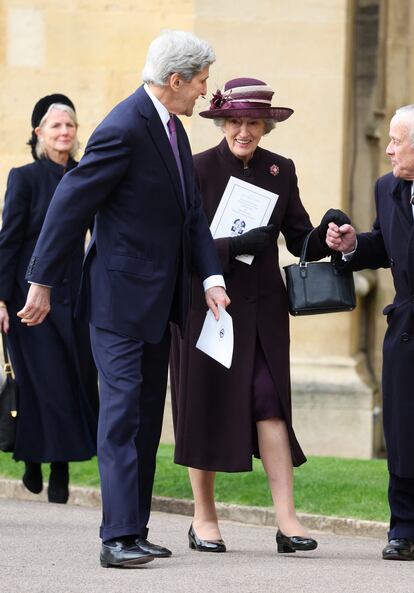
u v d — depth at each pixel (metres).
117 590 18.06
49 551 22.05
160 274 20.52
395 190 22.47
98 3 40.31
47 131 29.16
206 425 22.52
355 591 18.42
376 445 38.66
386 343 22.64
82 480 31.27
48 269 20.19
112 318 20.31
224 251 22.41
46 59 40.62
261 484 29.69
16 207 28.86
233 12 38.88
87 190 20.08
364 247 22.81
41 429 29.17
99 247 20.55
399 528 22.45
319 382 38.16
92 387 29.64
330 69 38.62
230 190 22.73
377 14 40.72
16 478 32.03
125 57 40.31
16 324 29.17
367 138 40.69
